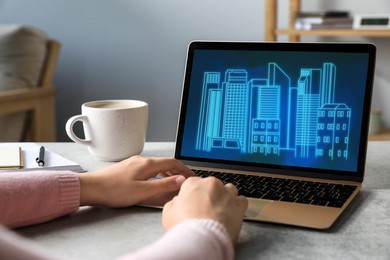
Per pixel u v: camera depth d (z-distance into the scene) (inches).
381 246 26.6
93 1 113.2
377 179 38.1
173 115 115.2
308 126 38.6
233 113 40.9
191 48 42.8
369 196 34.4
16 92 91.8
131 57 114.2
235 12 108.1
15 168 37.3
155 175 34.8
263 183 36.4
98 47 114.7
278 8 105.7
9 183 29.8
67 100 117.1
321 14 94.9
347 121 37.6
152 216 31.1
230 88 41.2
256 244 26.9
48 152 42.6
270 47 40.3
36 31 100.7
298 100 39.1
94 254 26.1
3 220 28.9
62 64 116.2
